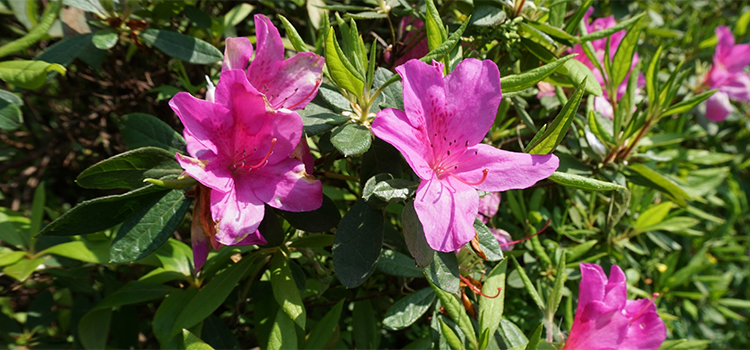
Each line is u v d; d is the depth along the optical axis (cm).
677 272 52
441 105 25
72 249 31
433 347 31
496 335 30
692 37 64
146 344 41
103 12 31
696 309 55
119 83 44
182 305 30
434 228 23
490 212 35
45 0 36
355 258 25
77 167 51
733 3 77
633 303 30
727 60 57
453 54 30
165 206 26
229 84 23
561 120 24
